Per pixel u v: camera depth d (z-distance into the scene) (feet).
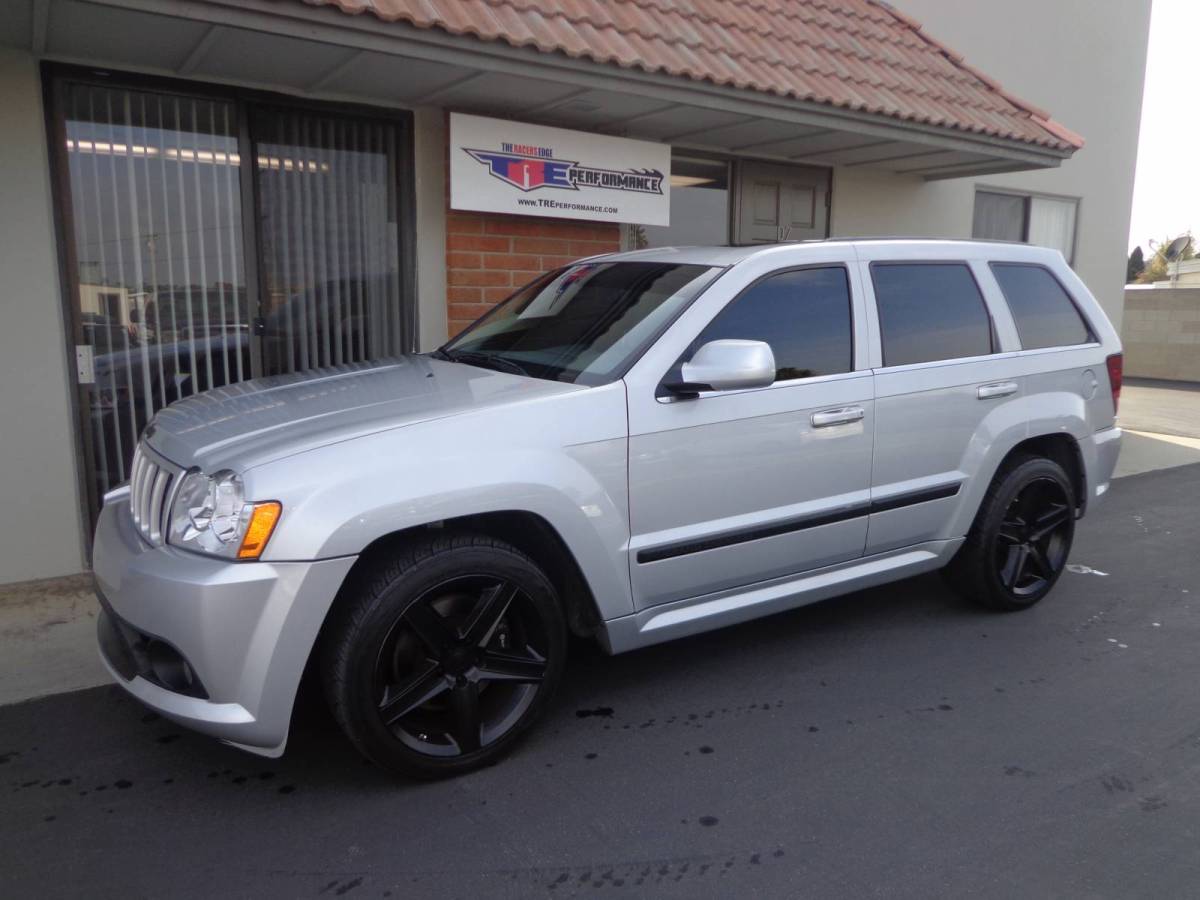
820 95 20.95
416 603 10.04
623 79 18.30
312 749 11.35
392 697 10.09
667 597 11.96
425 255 20.54
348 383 12.45
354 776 10.74
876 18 28.09
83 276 17.31
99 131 17.15
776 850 9.39
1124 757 11.34
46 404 16.75
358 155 19.81
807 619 15.94
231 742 9.55
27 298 16.37
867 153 25.45
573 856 9.27
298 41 15.33
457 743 10.60
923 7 30.01
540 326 13.75
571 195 21.43
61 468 17.01
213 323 18.70
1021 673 13.78
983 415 14.89
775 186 26.73
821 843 9.51
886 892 8.75
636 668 13.82
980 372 14.84
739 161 25.73
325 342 20.01
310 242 19.56
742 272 12.75
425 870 9.03
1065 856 9.33
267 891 8.70
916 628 15.55
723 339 12.14
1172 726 12.17
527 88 18.37
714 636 15.10
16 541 16.75
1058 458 16.79
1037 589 16.39
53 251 16.57
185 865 9.08
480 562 10.35
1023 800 10.36
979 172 28.76
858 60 24.77
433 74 17.38
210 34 14.99
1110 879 8.97
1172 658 14.43
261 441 10.00
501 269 21.17
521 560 10.69
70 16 14.05
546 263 21.79
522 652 11.09
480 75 17.35
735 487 12.17
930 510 14.38
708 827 9.77
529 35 16.87
